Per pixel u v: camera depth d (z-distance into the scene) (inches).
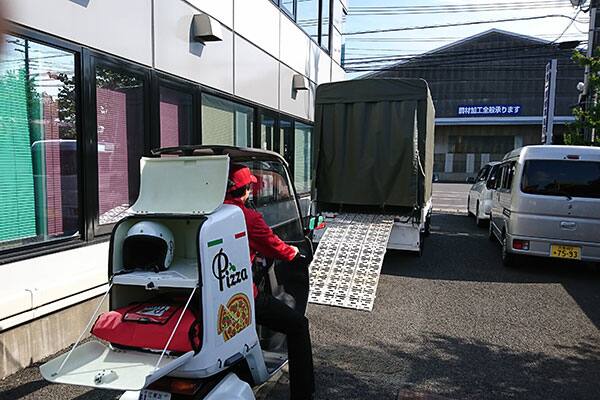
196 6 249.1
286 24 390.3
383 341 177.2
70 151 172.1
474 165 1791.3
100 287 177.9
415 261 319.0
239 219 101.7
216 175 102.5
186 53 241.9
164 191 105.7
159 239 98.8
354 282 231.0
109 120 191.6
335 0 543.2
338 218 299.4
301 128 447.8
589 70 473.7
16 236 154.8
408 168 287.1
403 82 285.3
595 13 522.0
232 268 98.2
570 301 229.9
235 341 98.6
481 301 228.7
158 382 93.1
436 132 1811.0
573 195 274.8
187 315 92.7
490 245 382.0
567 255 275.1
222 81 281.3
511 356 164.9
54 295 156.6
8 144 151.0
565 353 167.9
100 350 92.8
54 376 83.6
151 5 212.1
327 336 181.3
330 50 534.3
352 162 299.4
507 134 1750.7
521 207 282.8
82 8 171.6
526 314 209.9
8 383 139.2
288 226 159.9
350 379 145.5
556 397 136.1
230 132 298.0
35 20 151.9
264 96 348.2
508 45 1697.8
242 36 306.5
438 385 142.4
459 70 1754.4
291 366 119.9
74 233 175.0
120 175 199.2
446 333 186.1
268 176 157.4
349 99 297.1
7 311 140.5
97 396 133.5
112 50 188.1
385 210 308.8
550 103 664.4
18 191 154.9
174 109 236.1
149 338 90.0
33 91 156.6
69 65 168.7
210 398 91.8
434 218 577.6
